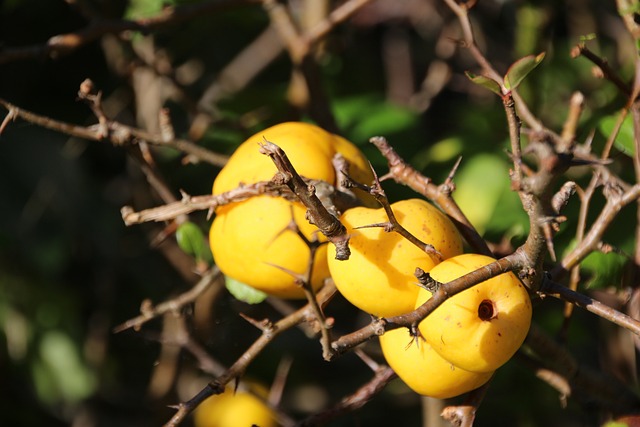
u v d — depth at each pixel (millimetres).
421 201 839
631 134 941
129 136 941
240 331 1182
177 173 1143
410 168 869
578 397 906
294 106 1128
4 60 992
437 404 986
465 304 796
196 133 1113
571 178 1019
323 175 869
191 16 1031
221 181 883
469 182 1046
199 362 1078
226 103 1150
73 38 1001
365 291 823
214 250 884
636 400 902
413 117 1141
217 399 1200
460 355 799
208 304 1097
